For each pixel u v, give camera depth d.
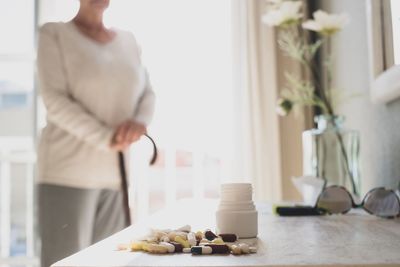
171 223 1.04
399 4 1.40
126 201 1.61
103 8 1.62
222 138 2.70
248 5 2.69
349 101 2.09
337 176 1.60
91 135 1.52
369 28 1.65
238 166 2.63
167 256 0.62
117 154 1.60
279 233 0.89
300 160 2.65
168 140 2.81
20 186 3.77
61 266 0.56
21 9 3.07
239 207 0.84
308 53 2.66
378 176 1.68
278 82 2.70
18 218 3.80
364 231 0.91
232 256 0.62
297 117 2.66
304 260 0.58
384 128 1.60
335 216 1.26
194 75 2.78
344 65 2.16
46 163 1.54
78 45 1.57
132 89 1.65
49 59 1.55
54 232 1.53
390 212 1.19
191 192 3.70
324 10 2.59
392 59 1.48
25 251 3.77
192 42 2.79
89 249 0.67
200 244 0.67
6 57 3.13
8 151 3.77
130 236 0.80
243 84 2.66
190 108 2.78
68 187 1.54
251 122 2.63
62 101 1.52
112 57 1.62
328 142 1.61
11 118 4.87
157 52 2.81
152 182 3.63
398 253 0.63
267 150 2.62
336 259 0.58
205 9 2.78
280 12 1.84
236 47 2.68
